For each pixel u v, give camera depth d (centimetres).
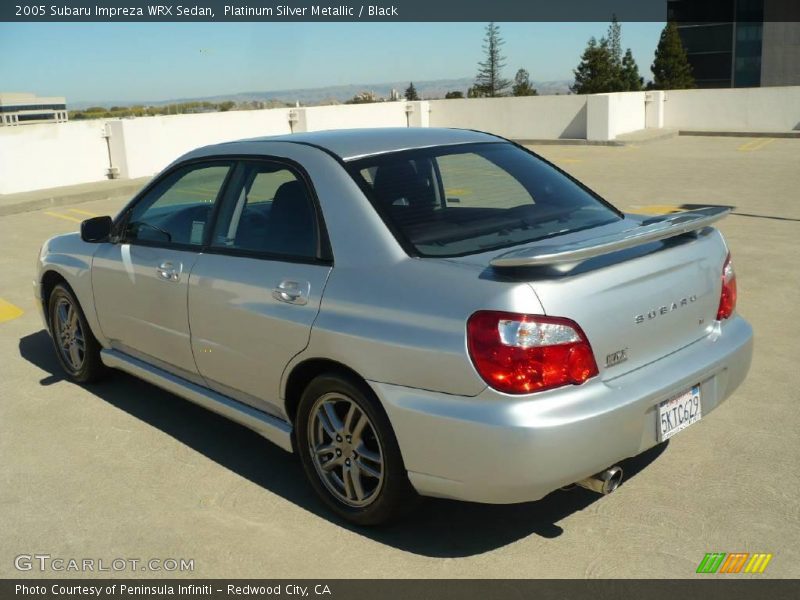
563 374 268
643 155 1931
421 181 341
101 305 454
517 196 347
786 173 1473
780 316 593
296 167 351
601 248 268
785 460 370
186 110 2353
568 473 270
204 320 375
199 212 394
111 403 474
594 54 7975
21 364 550
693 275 315
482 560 302
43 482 378
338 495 334
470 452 272
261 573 300
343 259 318
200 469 388
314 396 327
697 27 5909
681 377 297
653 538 311
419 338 281
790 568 289
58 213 1335
